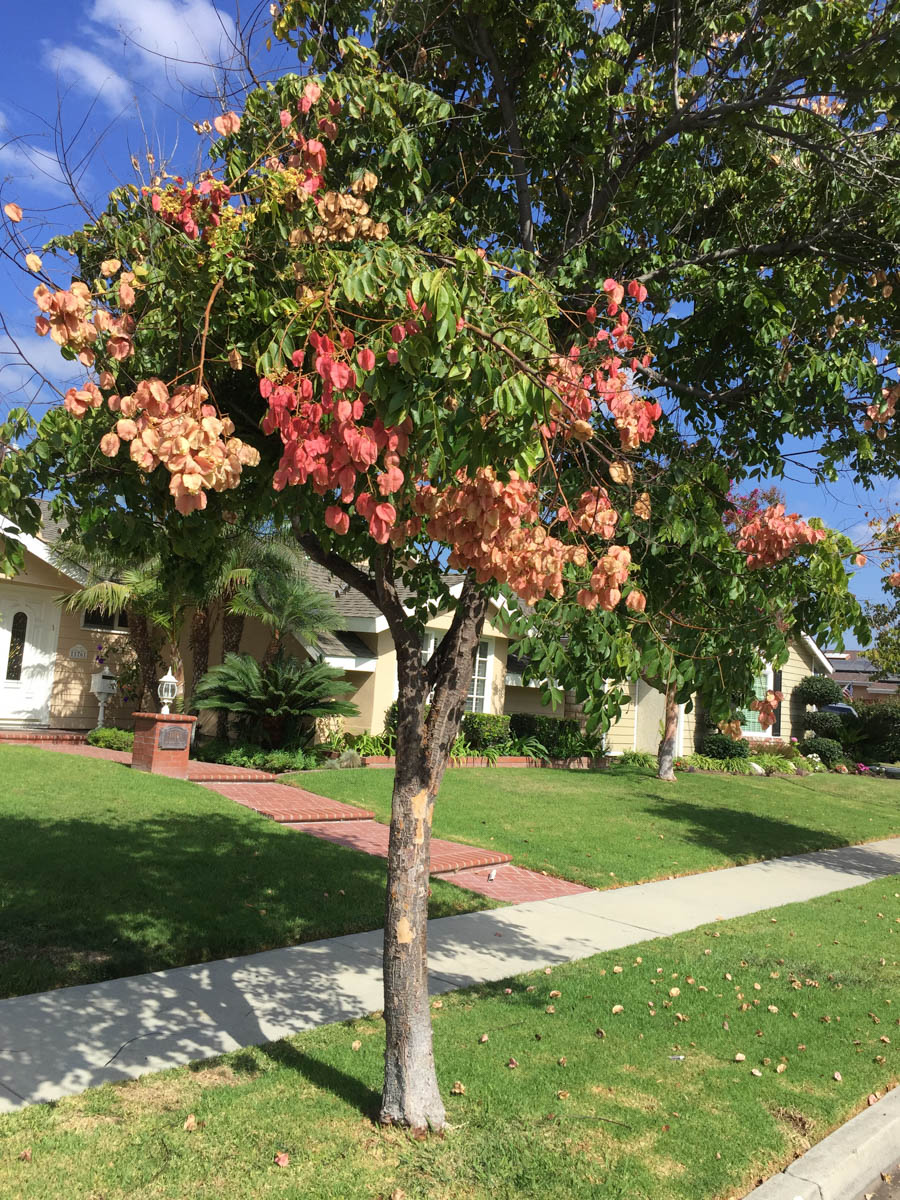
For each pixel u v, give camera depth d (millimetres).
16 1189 3195
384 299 3039
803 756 25016
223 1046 4516
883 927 8148
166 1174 3350
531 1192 3418
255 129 4270
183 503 2393
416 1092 3820
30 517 3189
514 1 4969
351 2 4859
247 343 3531
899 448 5273
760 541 3770
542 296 3301
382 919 6871
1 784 9570
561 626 3896
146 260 3553
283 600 14211
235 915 6461
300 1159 3520
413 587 5074
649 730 22516
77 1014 4742
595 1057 4719
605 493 3373
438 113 4727
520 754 18328
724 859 10820
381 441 2693
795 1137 4059
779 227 5992
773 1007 5660
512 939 6887
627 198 5570
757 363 5383
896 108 4996
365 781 12781
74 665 15961
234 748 14023
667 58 5488
